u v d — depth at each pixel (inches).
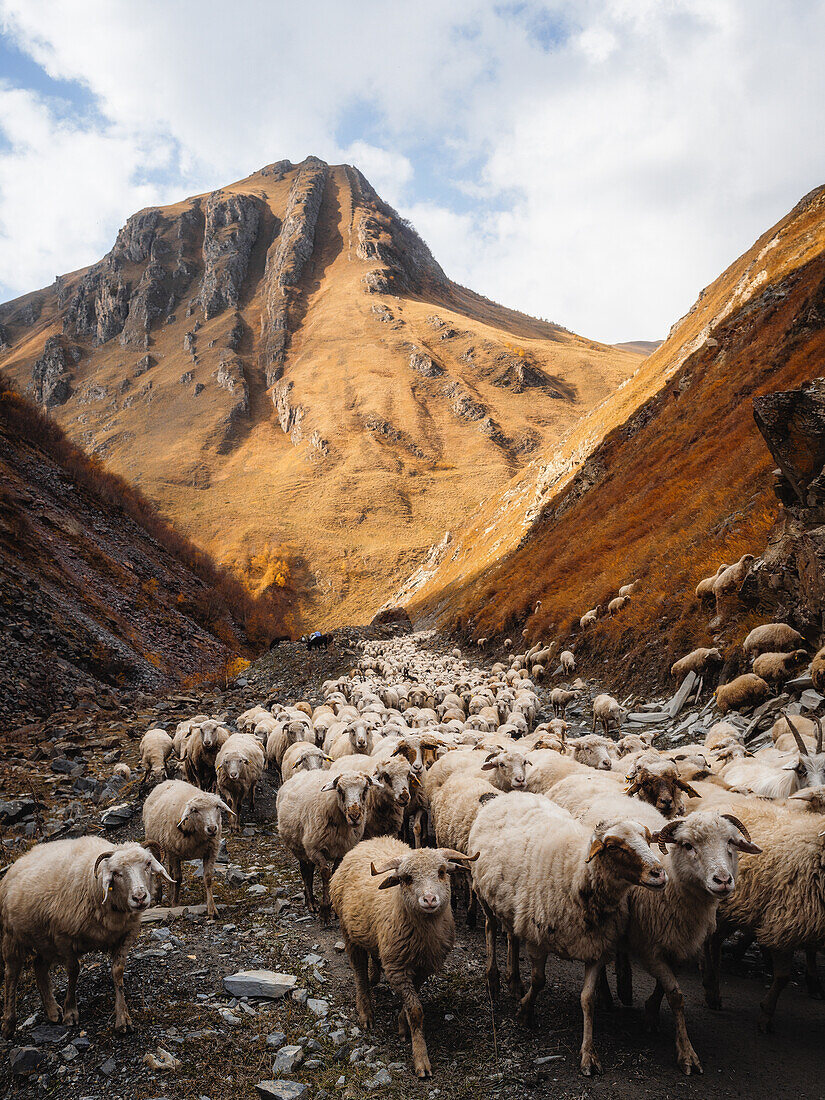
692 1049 187.6
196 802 305.6
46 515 1632.6
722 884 186.2
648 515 1198.9
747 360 1430.9
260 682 1349.7
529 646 1149.1
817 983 223.3
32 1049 207.9
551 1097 177.5
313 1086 189.9
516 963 232.4
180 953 266.4
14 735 738.8
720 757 358.0
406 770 319.0
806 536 522.6
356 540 6210.6
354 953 228.7
